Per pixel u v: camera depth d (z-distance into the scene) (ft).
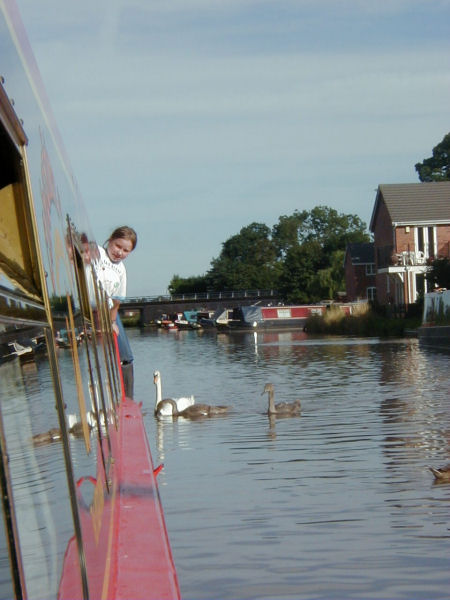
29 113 11.94
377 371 110.11
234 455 52.31
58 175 16.75
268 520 34.83
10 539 7.41
